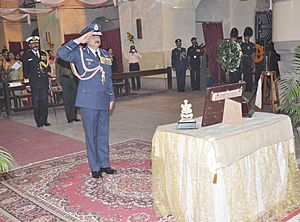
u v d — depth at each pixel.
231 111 3.16
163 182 3.21
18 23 19.31
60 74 7.60
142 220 3.26
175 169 3.02
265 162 3.17
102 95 4.23
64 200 3.82
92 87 4.17
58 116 8.68
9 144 6.30
